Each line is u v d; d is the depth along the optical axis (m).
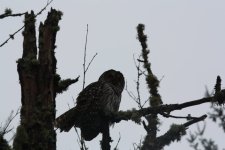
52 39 10.01
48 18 10.13
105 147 11.98
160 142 11.96
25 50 9.89
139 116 11.83
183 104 11.52
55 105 9.77
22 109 9.49
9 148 8.83
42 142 9.31
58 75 9.87
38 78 9.65
